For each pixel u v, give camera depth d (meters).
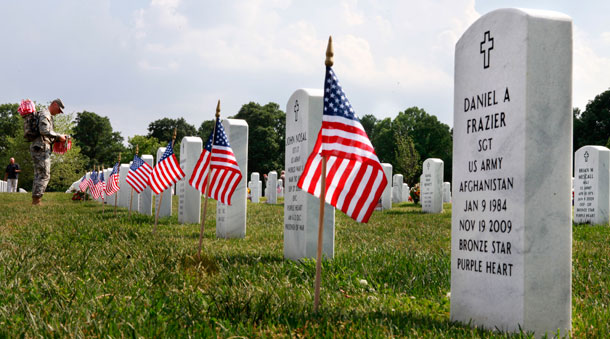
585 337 4.54
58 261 6.98
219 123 8.95
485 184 4.98
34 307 4.73
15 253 7.45
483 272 4.96
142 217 16.98
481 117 5.04
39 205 20.30
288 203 9.20
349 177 5.61
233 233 12.14
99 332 4.08
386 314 5.16
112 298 4.99
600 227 15.17
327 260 7.72
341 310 5.17
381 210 24.66
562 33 4.66
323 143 5.29
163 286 5.86
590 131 70.62
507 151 4.74
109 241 9.96
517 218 4.62
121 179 25.11
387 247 9.92
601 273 7.33
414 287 6.46
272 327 4.37
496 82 4.88
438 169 22.78
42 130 18.80
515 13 4.70
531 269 4.57
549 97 4.63
